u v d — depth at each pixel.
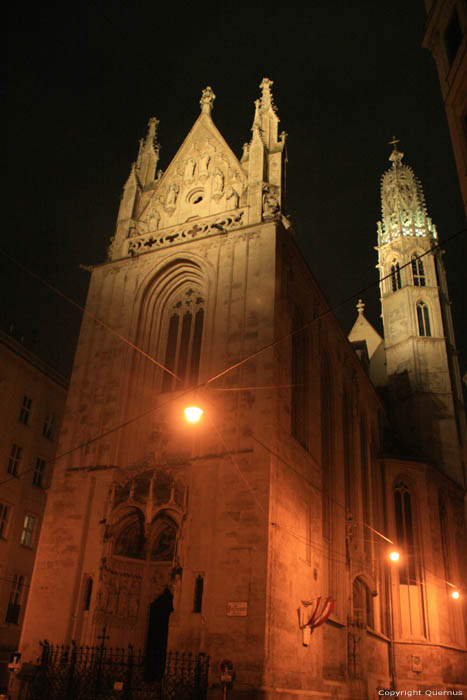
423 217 70.56
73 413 37.91
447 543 53.66
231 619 28.27
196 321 38.91
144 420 36.91
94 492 34.72
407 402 62.06
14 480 45.09
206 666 27.50
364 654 38.34
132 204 44.25
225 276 37.44
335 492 41.84
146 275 40.59
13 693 28.83
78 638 31.03
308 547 34.50
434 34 30.08
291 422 36.72
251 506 30.25
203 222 40.53
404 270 67.50
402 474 53.00
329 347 45.31
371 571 44.81
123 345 38.88
